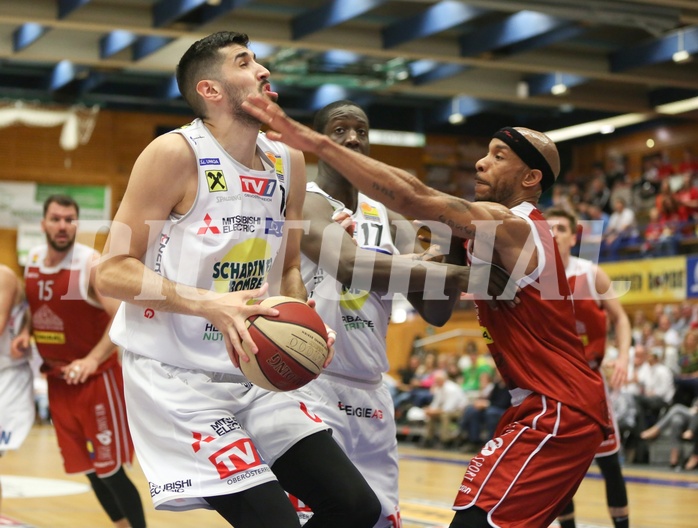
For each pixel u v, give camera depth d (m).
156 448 2.87
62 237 5.30
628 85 19.47
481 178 3.32
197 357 2.89
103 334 5.42
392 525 3.78
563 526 5.16
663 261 16.36
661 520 6.78
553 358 3.14
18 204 21.64
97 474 5.37
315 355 2.81
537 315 3.16
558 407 3.08
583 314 5.27
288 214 3.12
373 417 3.71
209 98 2.82
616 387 5.49
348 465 2.91
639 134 22.56
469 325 19.30
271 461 2.93
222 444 2.79
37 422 19.17
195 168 2.82
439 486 9.02
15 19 14.14
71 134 20.70
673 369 12.30
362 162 2.79
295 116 21.20
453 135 23.69
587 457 3.12
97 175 22.30
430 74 18.09
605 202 21.19
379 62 17.72
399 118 22.64
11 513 6.72
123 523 5.50
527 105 21.48
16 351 5.09
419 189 2.89
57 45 16.73
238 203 2.85
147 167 2.77
